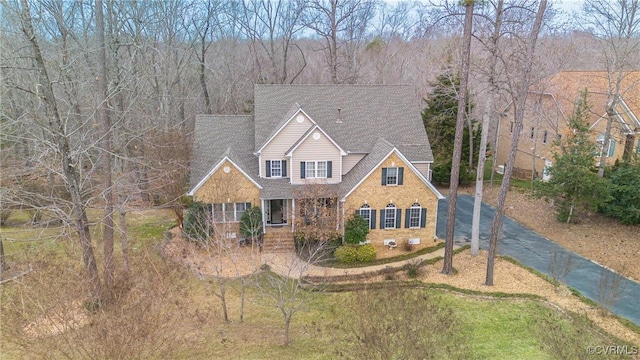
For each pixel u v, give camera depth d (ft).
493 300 68.18
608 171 106.22
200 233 86.12
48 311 47.24
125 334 42.70
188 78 158.20
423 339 48.47
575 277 75.51
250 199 91.91
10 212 97.91
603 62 109.81
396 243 91.81
